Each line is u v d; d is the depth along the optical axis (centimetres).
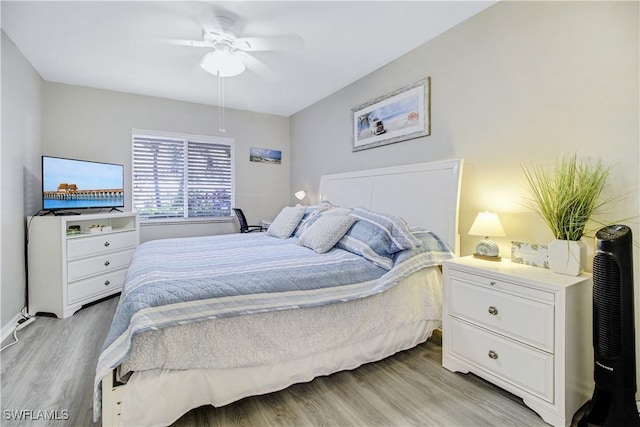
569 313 146
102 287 327
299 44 273
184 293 144
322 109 422
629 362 138
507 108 213
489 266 185
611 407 140
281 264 192
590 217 172
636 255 156
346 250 232
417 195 268
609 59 165
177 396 139
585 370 157
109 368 123
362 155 351
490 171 224
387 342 202
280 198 510
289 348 165
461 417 152
